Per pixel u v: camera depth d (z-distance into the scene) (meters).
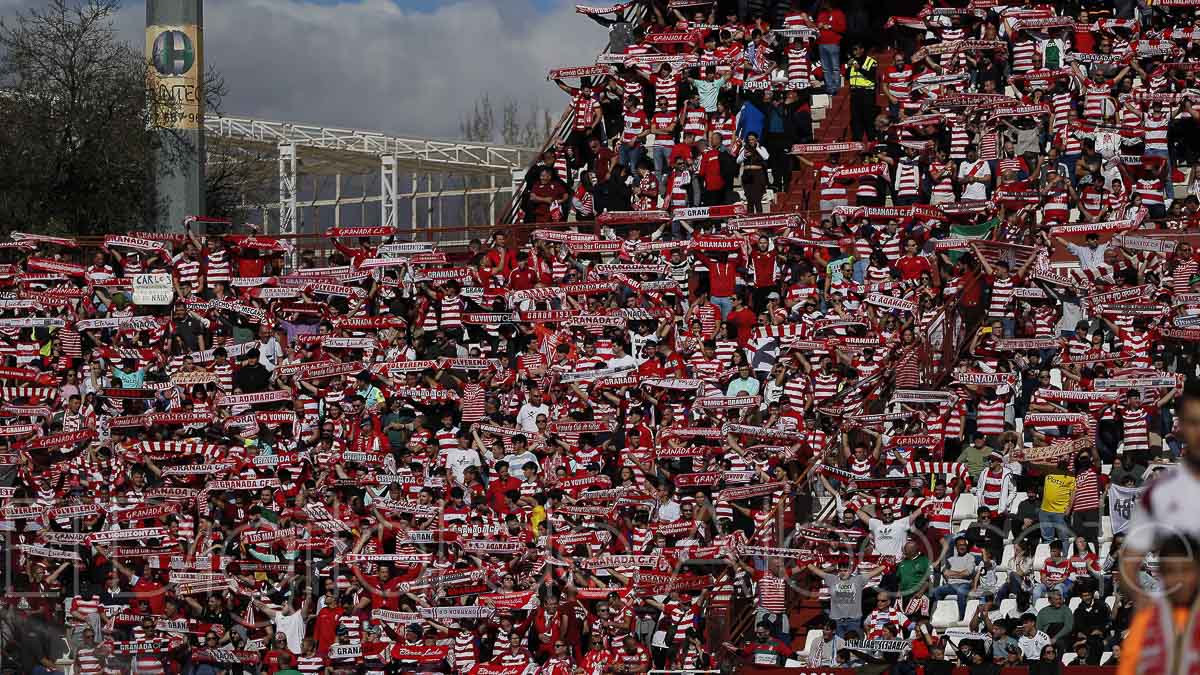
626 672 48.59
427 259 65.62
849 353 57.19
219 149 99.94
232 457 57.53
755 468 52.69
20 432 60.44
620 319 61.44
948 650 47.38
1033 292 56.19
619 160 69.38
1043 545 49.78
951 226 61.88
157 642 51.72
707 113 68.50
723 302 61.72
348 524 53.47
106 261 69.88
